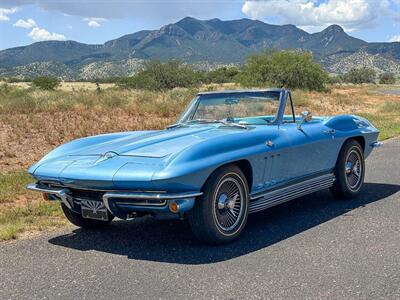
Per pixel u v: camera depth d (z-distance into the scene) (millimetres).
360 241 4547
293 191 5410
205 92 6004
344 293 3361
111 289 3568
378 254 4160
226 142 4531
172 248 4527
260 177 4902
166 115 17844
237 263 4043
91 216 4629
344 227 5059
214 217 4402
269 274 3768
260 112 5562
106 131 13477
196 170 4113
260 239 4727
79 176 4340
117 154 4551
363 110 24203
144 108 18422
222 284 3594
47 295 3500
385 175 8109
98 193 4457
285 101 5629
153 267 4023
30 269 4059
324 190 7055
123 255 4375
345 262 3984
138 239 4875
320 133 5719
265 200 5023
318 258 4105
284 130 5301
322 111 22172
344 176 6230
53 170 4598
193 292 3461
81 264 4152
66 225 5488
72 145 5227
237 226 4648
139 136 5234
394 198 6406
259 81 39531
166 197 4078
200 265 4027
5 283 3760
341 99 29500
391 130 15062
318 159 5734
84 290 3568
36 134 12938
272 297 3330
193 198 4199
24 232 5219
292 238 4723
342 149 6211
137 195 4145
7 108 16938
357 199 6430
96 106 18844
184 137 4805
